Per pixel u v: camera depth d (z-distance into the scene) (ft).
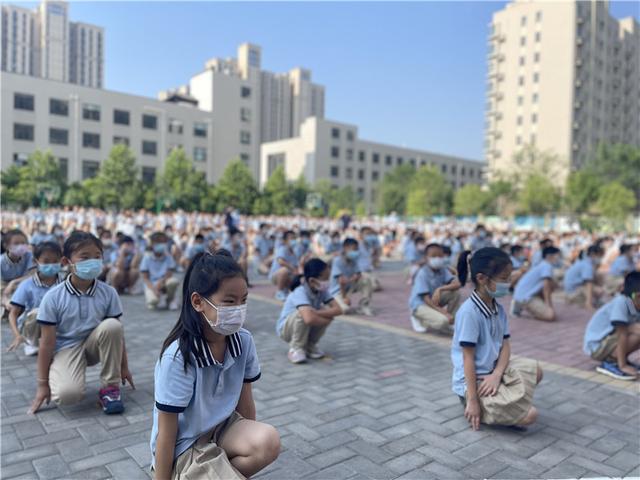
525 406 11.43
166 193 146.41
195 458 6.63
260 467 6.86
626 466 10.48
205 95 200.44
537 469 10.26
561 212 151.74
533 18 190.60
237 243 36.14
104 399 12.62
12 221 84.02
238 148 204.64
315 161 229.66
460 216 175.32
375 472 9.98
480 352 12.05
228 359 6.91
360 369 16.97
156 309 26.43
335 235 40.06
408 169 226.17
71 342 12.69
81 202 138.31
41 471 9.76
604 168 160.86
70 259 12.13
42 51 325.62
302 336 17.54
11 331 20.58
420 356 18.76
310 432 11.79
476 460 10.59
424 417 12.82
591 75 190.49
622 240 67.05
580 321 26.66
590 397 14.70
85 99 161.38
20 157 149.48
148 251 26.50
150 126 176.14
